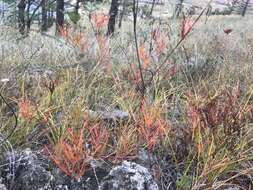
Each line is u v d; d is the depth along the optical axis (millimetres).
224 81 4348
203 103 3445
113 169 2557
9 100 3420
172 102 3691
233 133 3002
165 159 3020
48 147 2836
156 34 4801
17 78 3742
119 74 4254
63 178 2578
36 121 3086
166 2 5078
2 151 2732
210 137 3014
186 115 3387
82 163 2662
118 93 3717
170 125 3158
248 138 3230
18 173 2553
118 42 5551
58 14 14906
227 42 7293
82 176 2609
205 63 4805
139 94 3650
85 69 4262
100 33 4953
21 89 3514
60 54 4695
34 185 2512
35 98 3445
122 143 2799
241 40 8352
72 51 4625
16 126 2852
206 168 2746
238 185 2881
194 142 3041
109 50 4621
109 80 4145
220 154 2887
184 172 2889
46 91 3461
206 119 3090
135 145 2924
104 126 3078
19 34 6547
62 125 3008
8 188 2498
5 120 3113
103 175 2631
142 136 2977
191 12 4801
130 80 4070
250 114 3520
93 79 3799
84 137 2977
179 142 3129
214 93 3957
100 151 2766
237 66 5078
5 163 2604
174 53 4797
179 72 4398
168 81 4031
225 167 2746
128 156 2789
